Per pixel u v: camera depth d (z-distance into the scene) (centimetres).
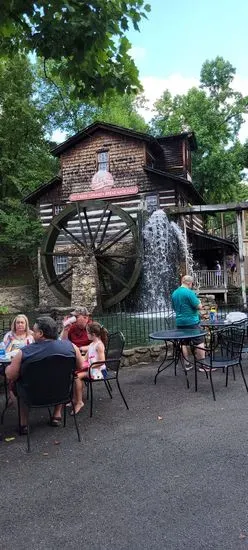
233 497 265
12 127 2603
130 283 1634
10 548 224
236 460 318
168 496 270
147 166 1947
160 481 291
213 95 3100
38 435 392
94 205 1684
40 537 233
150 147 2047
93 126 2017
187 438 367
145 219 1741
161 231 1698
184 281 621
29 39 431
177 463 318
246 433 372
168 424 406
